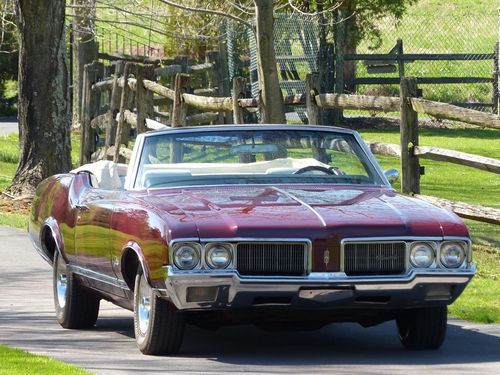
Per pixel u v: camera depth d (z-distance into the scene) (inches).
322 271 710.5
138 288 763.4
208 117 1975.9
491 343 816.9
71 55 3201.3
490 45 4101.9
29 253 1331.2
